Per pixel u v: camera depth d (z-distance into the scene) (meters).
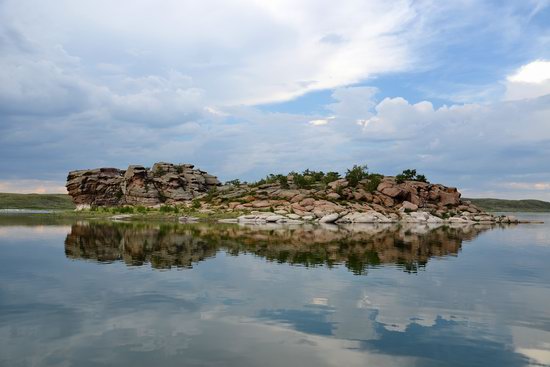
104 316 16.00
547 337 14.04
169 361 11.65
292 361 11.76
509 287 22.25
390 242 49.69
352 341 13.44
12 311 16.64
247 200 137.75
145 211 145.75
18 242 45.91
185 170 198.62
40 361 11.59
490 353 12.57
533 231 77.06
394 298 19.45
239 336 13.79
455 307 17.91
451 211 137.12
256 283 22.77
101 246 42.41
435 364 11.71
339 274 25.94
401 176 156.50
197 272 26.34
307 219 113.50
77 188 186.50
